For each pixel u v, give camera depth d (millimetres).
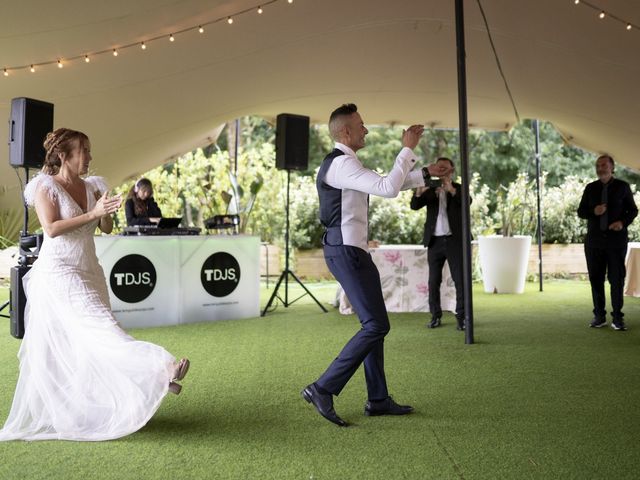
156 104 7277
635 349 5008
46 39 5680
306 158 7383
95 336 2902
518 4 5879
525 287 9789
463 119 5289
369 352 3102
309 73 7402
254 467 2590
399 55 7102
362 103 8438
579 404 3496
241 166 11477
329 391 3119
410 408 3336
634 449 2807
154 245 6172
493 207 16359
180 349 5051
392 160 18344
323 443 2871
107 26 5645
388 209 11375
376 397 3273
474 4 6082
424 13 6297
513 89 7746
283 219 11219
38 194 2980
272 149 11750
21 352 3008
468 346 5141
